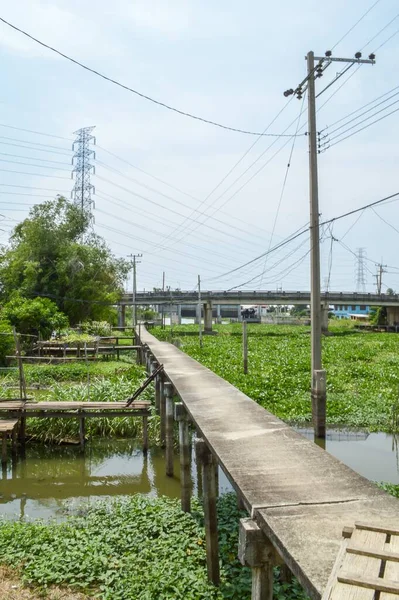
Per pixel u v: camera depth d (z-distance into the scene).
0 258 44.31
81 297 43.41
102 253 46.12
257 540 4.94
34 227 43.28
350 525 4.87
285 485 5.98
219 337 55.62
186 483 9.70
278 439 7.96
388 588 3.42
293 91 15.41
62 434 15.12
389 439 14.43
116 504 10.24
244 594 6.66
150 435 15.52
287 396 19.09
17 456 14.06
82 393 16.81
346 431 15.23
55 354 30.55
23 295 41.25
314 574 4.02
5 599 6.64
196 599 6.50
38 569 7.28
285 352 35.66
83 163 54.25
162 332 59.81
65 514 10.11
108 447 14.94
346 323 90.62
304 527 4.86
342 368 25.50
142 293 62.94
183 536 8.35
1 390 18.98
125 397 16.98
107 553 7.77
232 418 9.42
